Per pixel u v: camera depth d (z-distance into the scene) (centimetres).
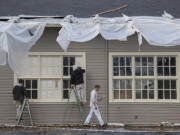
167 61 1891
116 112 1867
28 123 1848
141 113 1867
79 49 1881
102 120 1775
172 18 1923
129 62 1892
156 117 1867
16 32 1667
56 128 1622
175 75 1888
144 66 1892
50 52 1877
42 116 1859
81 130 1602
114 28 1744
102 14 2042
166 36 1705
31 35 1781
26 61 1650
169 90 1889
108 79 1877
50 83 1884
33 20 1870
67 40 1684
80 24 1742
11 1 2145
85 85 1870
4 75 1870
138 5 2120
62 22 1767
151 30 1717
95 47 1884
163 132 1599
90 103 1800
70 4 2133
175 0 2148
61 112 1862
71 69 1886
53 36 1880
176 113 1872
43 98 1877
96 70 1878
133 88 1880
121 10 2078
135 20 1825
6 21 1800
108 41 1886
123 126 1809
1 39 1602
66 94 1884
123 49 1881
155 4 2125
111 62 1880
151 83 1891
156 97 1878
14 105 1861
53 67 1884
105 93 1873
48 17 1958
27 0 2162
